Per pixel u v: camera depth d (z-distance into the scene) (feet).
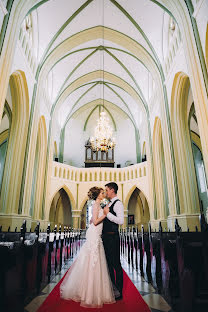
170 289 9.16
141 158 60.54
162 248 10.05
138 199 63.82
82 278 8.94
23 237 8.31
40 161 40.88
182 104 29.60
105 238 9.67
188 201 26.48
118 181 57.93
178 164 28.35
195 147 50.60
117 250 9.68
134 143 64.23
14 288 7.74
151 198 40.16
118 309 8.18
